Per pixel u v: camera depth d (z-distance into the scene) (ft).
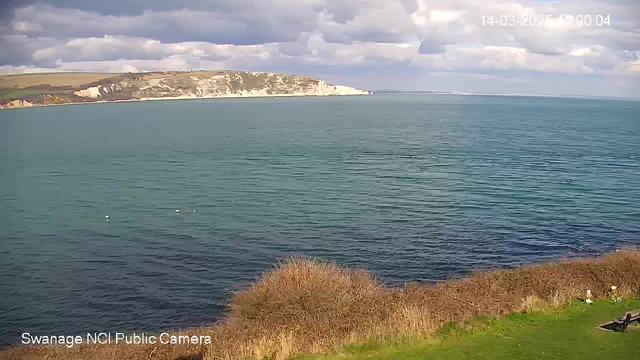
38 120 572.51
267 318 65.26
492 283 73.56
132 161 268.21
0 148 321.73
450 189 192.34
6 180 214.90
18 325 85.25
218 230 139.33
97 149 317.01
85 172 234.38
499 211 158.81
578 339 54.60
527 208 162.71
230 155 287.69
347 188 194.59
